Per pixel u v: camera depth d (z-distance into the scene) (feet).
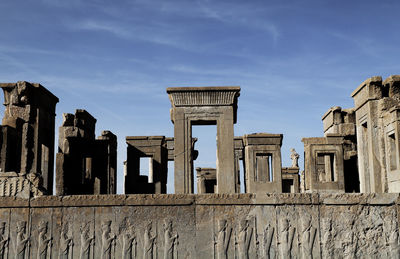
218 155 63.16
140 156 83.20
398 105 63.93
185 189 62.90
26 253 58.03
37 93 71.87
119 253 57.77
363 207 58.34
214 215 58.34
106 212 58.54
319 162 96.94
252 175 81.15
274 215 58.34
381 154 68.13
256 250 57.67
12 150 67.26
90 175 84.43
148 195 58.75
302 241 57.77
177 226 58.13
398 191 62.69
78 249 57.93
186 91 64.49
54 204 58.65
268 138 81.61
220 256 57.52
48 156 75.51
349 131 88.43
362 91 72.18
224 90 64.34
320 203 58.49
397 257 57.26
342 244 57.72
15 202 58.90
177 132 63.98
